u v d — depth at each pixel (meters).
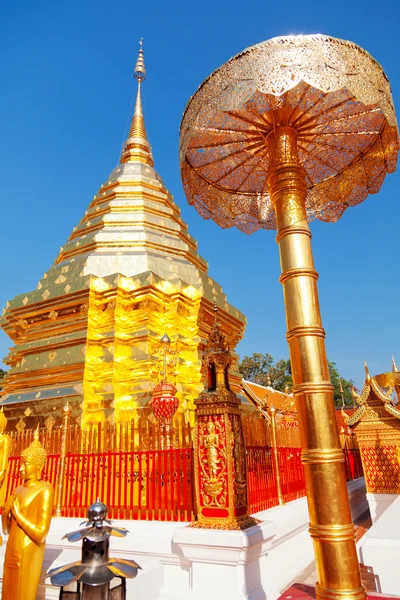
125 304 14.84
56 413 13.09
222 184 7.53
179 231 19.67
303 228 4.86
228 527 6.13
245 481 6.72
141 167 21.86
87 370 13.62
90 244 17.70
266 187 7.70
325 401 4.30
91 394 13.30
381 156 6.61
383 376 14.98
